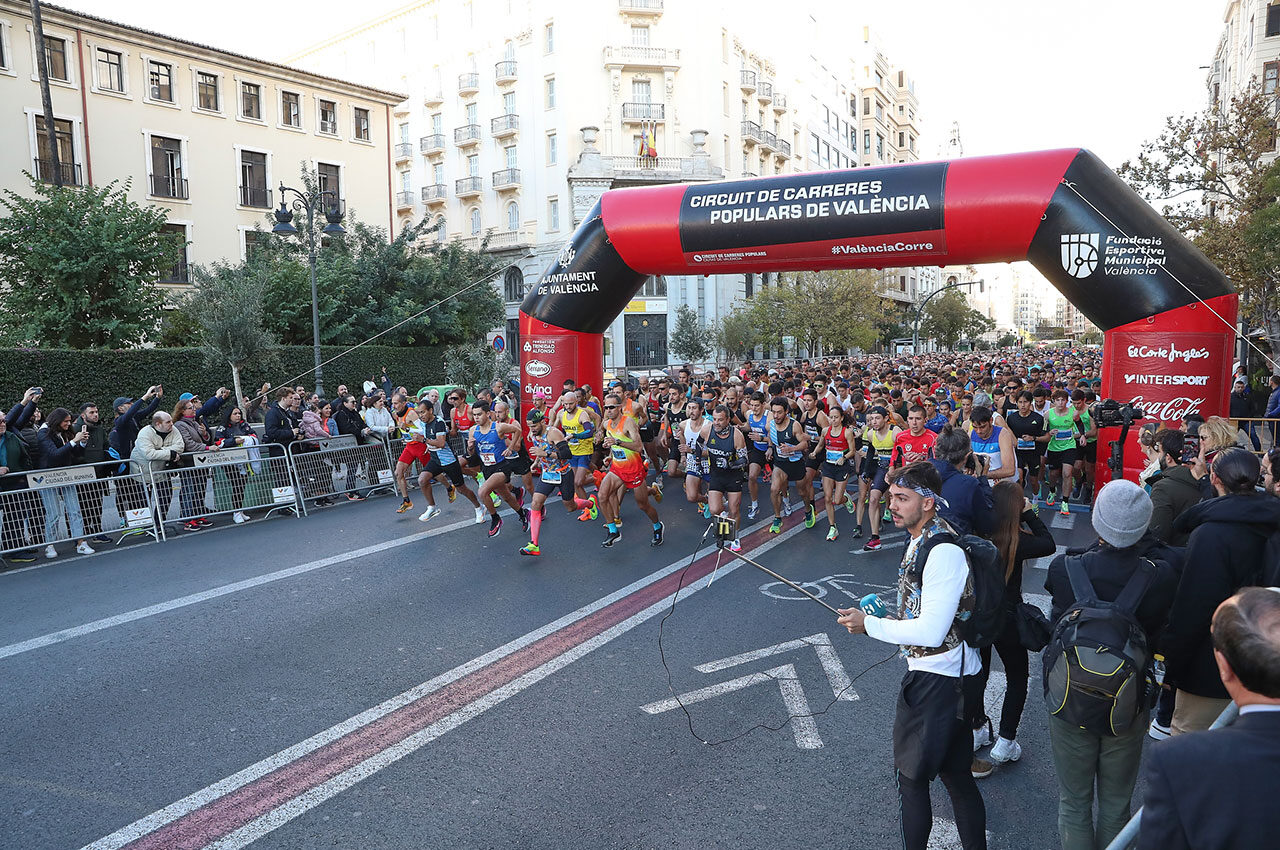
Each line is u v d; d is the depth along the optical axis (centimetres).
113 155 2944
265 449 1096
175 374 2094
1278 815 148
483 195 4694
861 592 702
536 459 1004
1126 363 986
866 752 424
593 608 664
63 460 913
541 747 435
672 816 367
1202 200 1909
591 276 1307
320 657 567
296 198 3500
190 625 638
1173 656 320
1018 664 398
